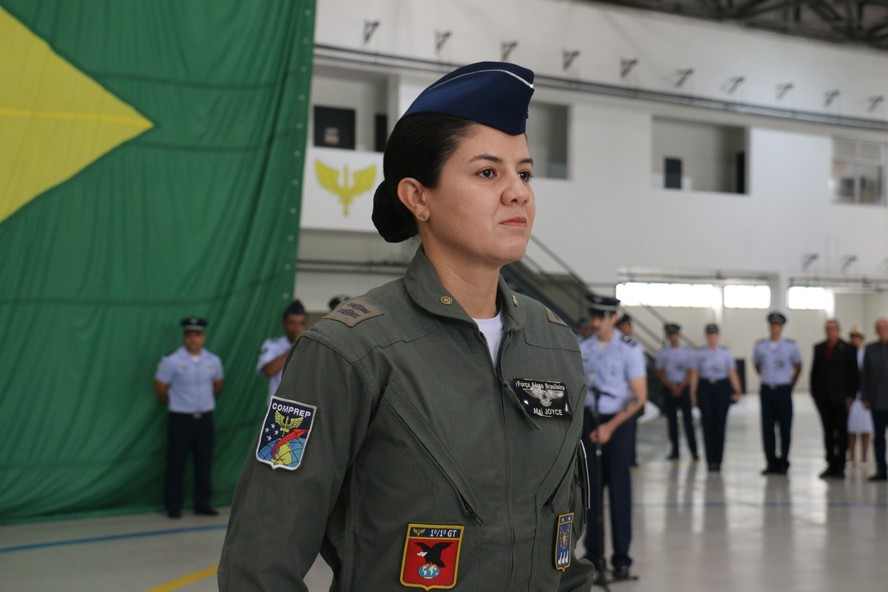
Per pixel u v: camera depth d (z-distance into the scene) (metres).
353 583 1.17
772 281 18.64
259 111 7.53
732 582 5.32
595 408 5.34
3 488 6.73
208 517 7.09
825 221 18.88
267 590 1.12
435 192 1.23
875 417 9.47
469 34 15.03
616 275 16.72
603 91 16.22
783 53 18.06
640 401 5.37
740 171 18.41
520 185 1.22
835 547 6.28
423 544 1.13
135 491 7.21
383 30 14.38
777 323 10.07
